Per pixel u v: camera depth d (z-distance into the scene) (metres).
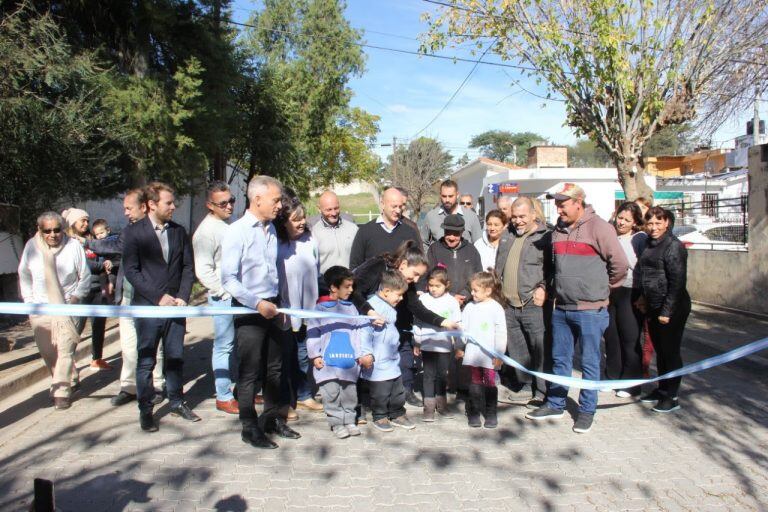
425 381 5.68
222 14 15.83
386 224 6.28
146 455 4.80
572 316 5.40
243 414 4.94
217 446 5.00
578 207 5.34
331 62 28.31
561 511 3.88
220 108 14.84
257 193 4.79
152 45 14.76
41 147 10.66
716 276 11.71
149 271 5.45
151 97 12.92
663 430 5.40
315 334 5.30
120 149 12.92
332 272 5.23
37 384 6.86
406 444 5.08
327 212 6.50
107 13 13.84
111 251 7.35
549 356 6.23
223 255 4.73
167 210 5.49
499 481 4.33
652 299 5.93
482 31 13.12
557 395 5.69
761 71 11.16
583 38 12.36
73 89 11.21
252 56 20.52
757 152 10.47
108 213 17.17
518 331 6.35
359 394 6.19
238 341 4.87
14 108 9.70
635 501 4.02
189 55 14.67
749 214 10.75
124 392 6.16
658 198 26.95
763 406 6.05
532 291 6.14
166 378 5.67
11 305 3.74
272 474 4.44
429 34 13.40
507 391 6.77
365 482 4.30
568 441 5.14
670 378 5.87
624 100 12.58
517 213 6.12
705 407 6.04
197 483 4.29
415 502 4.00
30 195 11.12
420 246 6.41
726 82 11.69
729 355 5.01
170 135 13.02
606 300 5.38
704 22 11.68
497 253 6.54
